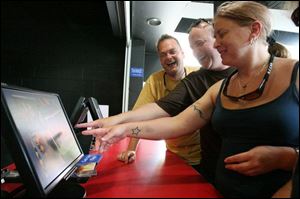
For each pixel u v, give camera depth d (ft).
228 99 2.95
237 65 2.93
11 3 11.53
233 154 2.72
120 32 10.46
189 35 5.02
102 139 3.15
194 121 3.51
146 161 3.84
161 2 6.82
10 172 3.28
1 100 1.88
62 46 11.64
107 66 11.68
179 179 2.93
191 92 4.64
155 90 6.82
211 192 2.52
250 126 2.58
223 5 2.99
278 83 2.57
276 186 2.40
